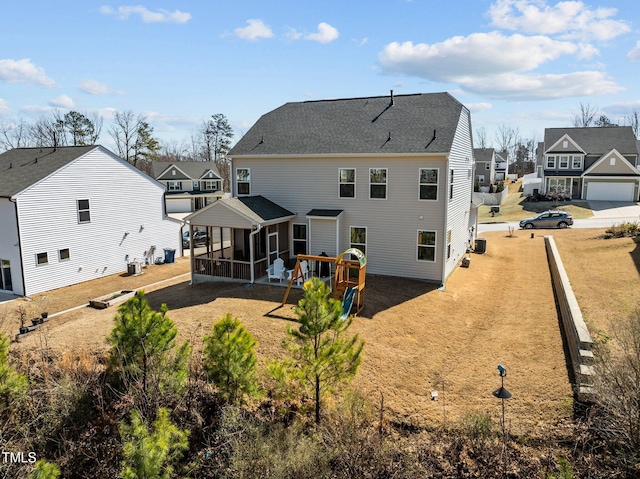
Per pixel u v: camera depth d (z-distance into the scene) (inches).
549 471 296.7
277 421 364.5
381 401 386.9
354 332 534.3
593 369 366.0
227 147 3292.3
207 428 356.2
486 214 1835.6
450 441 343.3
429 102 849.5
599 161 1769.2
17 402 350.9
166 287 820.6
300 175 826.8
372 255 792.3
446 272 770.2
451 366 466.6
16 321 687.1
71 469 325.7
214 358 361.7
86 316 673.0
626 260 780.6
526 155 3971.5
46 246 876.6
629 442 306.7
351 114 880.3
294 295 667.4
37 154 1041.5
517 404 381.4
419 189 742.5
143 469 259.0
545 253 1010.1
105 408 368.8
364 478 305.4
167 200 2204.7
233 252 863.7
